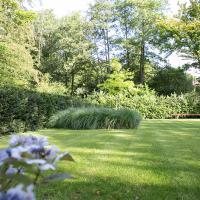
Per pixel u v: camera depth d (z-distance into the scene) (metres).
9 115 7.42
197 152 4.82
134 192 2.81
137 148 5.16
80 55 23.17
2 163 1.06
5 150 1.06
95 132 7.92
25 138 1.20
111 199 2.63
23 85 13.45
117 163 3.94
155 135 7.22
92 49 24.50
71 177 1.16
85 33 24.39
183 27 19.88
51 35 24.03
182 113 18.34
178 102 18.38
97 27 25.67
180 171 3.56
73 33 23.38
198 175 3.39
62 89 20.84
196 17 19.66
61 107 10.87
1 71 12.66
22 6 12.25
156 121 13.44
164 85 25.88
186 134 7.52
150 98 18.42
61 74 24.39
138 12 25.08
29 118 8.41
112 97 18.47
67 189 2.84
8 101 7.35
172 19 20.22
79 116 9.42
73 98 12.12
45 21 24.19
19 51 13.42
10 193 0.86
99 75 24.73
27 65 13.89
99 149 5.02
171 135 7.26
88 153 4.63
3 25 12.83
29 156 1.05
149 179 3.21
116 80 20.69
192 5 19.34
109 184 3.02
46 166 1.02
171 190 2.88
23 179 1.07
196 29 19.61
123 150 4.95
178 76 25.39
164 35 23.61
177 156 4.47
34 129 8.66
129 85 20.67
